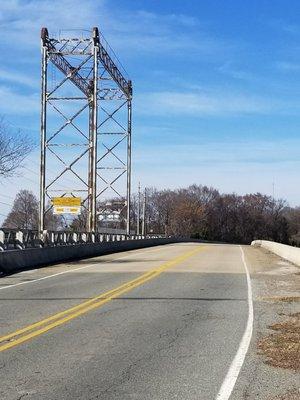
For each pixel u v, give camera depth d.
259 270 24.61
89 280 19.20
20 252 24.70
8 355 8.08
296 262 28.69
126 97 49.41
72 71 40.00
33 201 115.50
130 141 50.22
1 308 12.67
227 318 11.49
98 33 38.81
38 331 9.91
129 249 46.84
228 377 6.96
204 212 148.50
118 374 7.07
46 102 39.09
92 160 39.12
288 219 186.50
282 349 8.50
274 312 12.34
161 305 13.31
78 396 6.14
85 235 37.06
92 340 9.19
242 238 163.62
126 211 54.53
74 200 39.69
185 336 9.58
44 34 38.66
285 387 6.55
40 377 6.91
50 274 21.64
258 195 167.62
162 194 151.88
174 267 25.41
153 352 8.34
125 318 11.38
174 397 6.13
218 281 19.27
